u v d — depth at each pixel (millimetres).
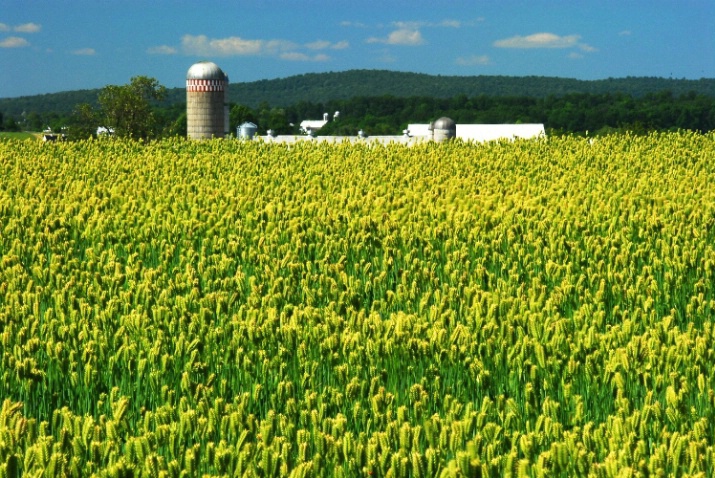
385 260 12547
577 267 13148
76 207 17203
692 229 15031
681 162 27109
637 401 8070
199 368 8422
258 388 7801
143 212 17438
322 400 7613
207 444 6316
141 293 10438
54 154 30094
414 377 8625
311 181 22156
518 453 6703
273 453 6031
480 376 8125
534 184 22500
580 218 17188
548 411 7242
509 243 14336
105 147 32031
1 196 20406
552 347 8648
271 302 10531
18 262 12320
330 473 6477
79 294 11273
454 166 25531
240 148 30953
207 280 12008
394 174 23203
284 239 15375
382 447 6191
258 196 19594
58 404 8023
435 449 6102
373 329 8984
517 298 10078
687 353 8344
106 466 6395
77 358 8477
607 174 23312
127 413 7473
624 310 10891
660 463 6047
